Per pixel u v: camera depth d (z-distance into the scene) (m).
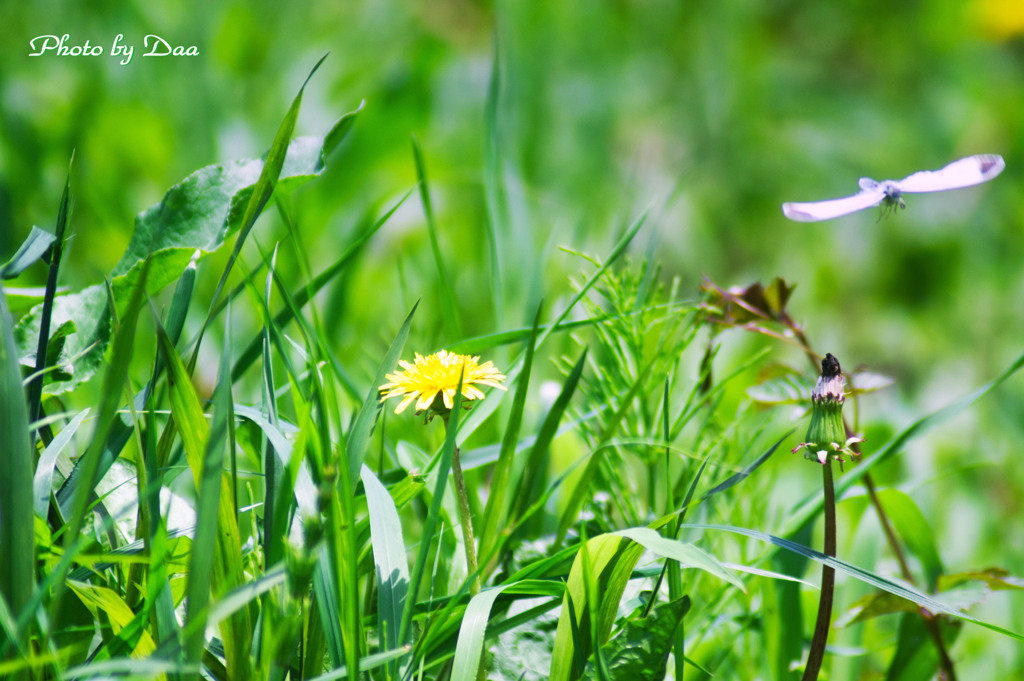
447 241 2.86
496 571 1.59
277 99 3.45
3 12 3.39
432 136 3.56
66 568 1.47
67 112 2.84
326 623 1.50
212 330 2.25
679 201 3.68
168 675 1.49
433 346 1.76
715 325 1.67
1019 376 2.70
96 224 2.67
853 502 1.87
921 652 1.62
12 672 1.49
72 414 1.54
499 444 1.65
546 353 2.01
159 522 1.50
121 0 3.37
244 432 1.59
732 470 1.63
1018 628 1.72
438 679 1.53
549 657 1.56
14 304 1.60
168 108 3.09
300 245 1.53
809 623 1.67
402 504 1.55
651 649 1.52
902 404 2.41
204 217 1.57
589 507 1.64
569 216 2.86
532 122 3.62
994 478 2.35
